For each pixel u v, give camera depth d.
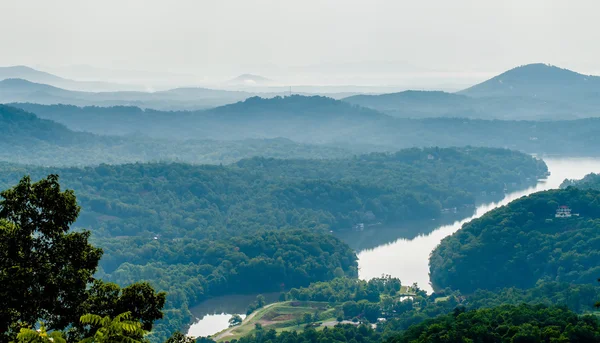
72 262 81.62
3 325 73.56
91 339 67.50
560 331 172.25
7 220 79.50
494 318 196.38
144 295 81.81
